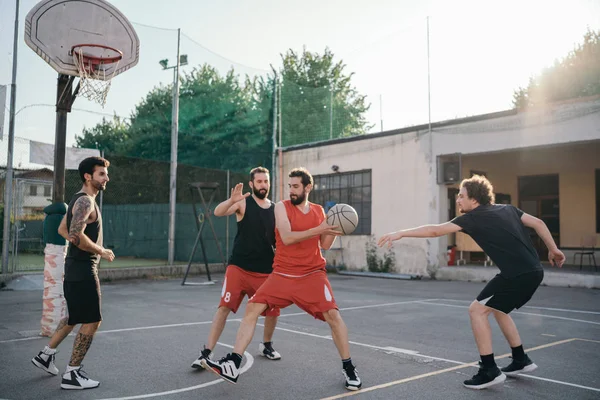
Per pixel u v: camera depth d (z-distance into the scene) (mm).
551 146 13055
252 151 19781
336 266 17672
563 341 6301
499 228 4391
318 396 4086
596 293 11414
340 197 17953
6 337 6379
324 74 26344
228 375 4070
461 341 6316
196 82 19812
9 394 4102
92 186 4480
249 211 5070
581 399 4066
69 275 4281
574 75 22438
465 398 4062
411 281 14531
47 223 6508
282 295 4258
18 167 12344
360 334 6754
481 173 18047
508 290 4312
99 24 7766
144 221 19500
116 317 7992
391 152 16281
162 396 4062
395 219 16094
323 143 18328
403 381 4539
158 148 19484
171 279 14891
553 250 4582
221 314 4945
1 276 11922
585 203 16812
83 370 4652
